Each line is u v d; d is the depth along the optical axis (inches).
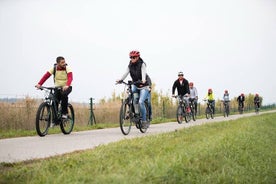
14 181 179.5
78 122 706.8
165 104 1128.8
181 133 401.1
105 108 774.5
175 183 194.1
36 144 342.0
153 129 539.2
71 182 171.9
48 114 425.1
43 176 181.8
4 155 269.3
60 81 432.5
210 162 251.0
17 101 581.6
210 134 397.1
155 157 233.0
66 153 275.1
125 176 180.9
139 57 446.6
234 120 677.9
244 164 280.1
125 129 440.1
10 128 564.4
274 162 316.2
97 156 237.9
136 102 446.3
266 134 467.5
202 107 1537.9
